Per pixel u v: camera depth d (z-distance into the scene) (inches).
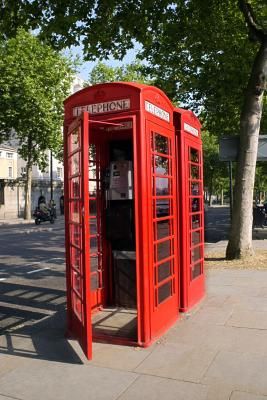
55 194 2050.9
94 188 251.0
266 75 416.2
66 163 219.6
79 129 190.7
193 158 275.7
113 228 244.2
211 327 223.9
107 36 456.8
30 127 1360.7
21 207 1750.7
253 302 272.1
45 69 1317.7
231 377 165.9
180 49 552.1
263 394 152.4
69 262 217.5
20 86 1283.2
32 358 190.2
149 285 201.3
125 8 440.8
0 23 434.9
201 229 287.4
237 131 690.8
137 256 199.0
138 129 197.2
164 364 179.3
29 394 157.2
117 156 253.9
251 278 346.3
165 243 224.8
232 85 561.6
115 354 190.7
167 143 232.2
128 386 160.7
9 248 653.9
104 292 260.2
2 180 1642.5
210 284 325.4
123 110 200.4
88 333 183.2
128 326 223.1
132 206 242.7
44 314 285.0
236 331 217.3
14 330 245.4
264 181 2359.7
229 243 439.8
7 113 1309.1
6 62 1278.3
